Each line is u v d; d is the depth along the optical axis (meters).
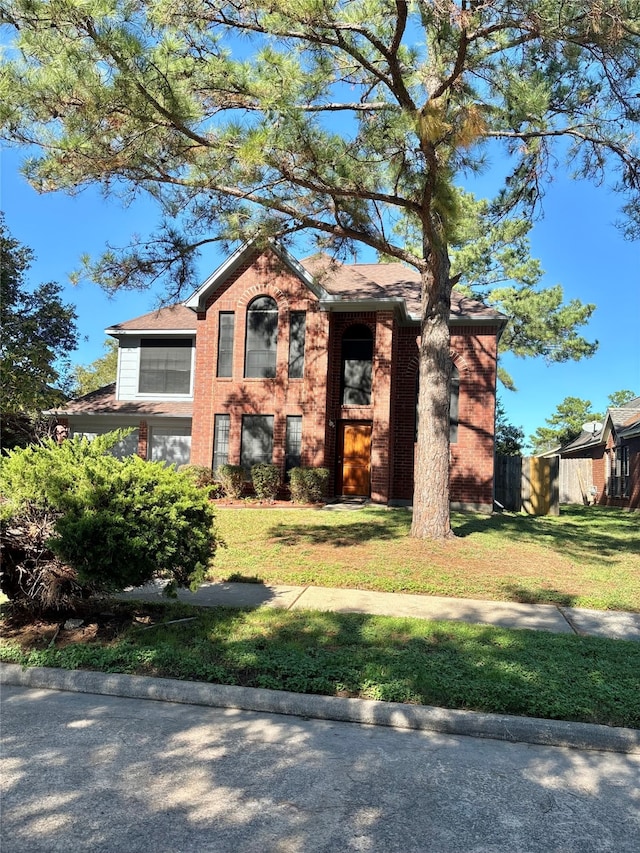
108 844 2.88
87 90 7.17
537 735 4.09
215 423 17.19
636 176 9.90
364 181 8.62
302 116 7.65
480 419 16.47
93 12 6.64
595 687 4.58
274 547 9.97
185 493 5.96
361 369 17.11
